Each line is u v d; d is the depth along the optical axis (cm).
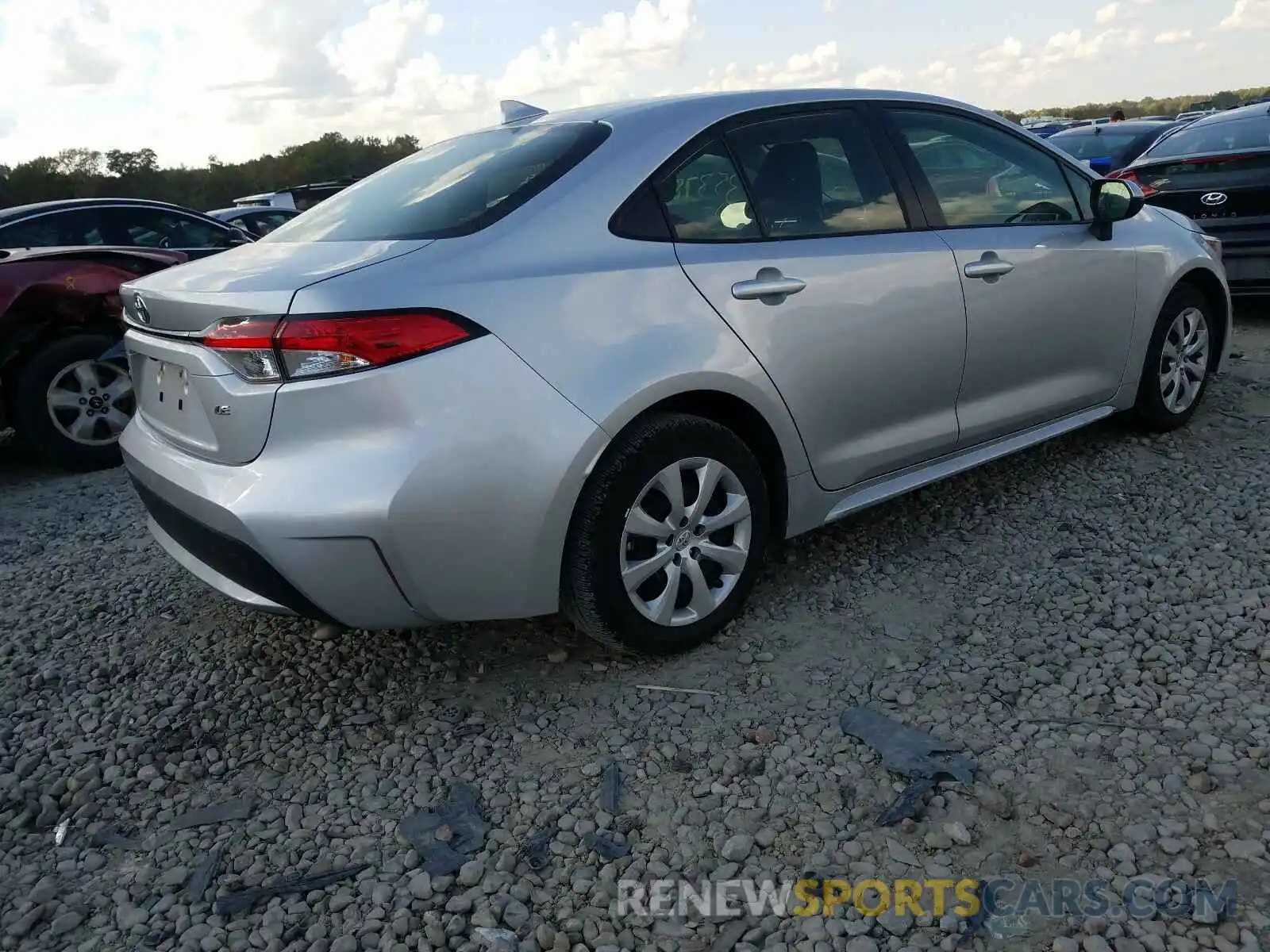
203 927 214
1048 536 373
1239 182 645
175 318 269
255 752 279
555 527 268
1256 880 203
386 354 245
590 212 287
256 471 252
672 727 273
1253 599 310
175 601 379
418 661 319
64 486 551
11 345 549
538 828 238
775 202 322
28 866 238
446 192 301
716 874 219
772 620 327
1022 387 390
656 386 277
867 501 347
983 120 395
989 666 290
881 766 249
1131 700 267
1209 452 446
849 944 198
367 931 210
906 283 338
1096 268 405
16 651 345
